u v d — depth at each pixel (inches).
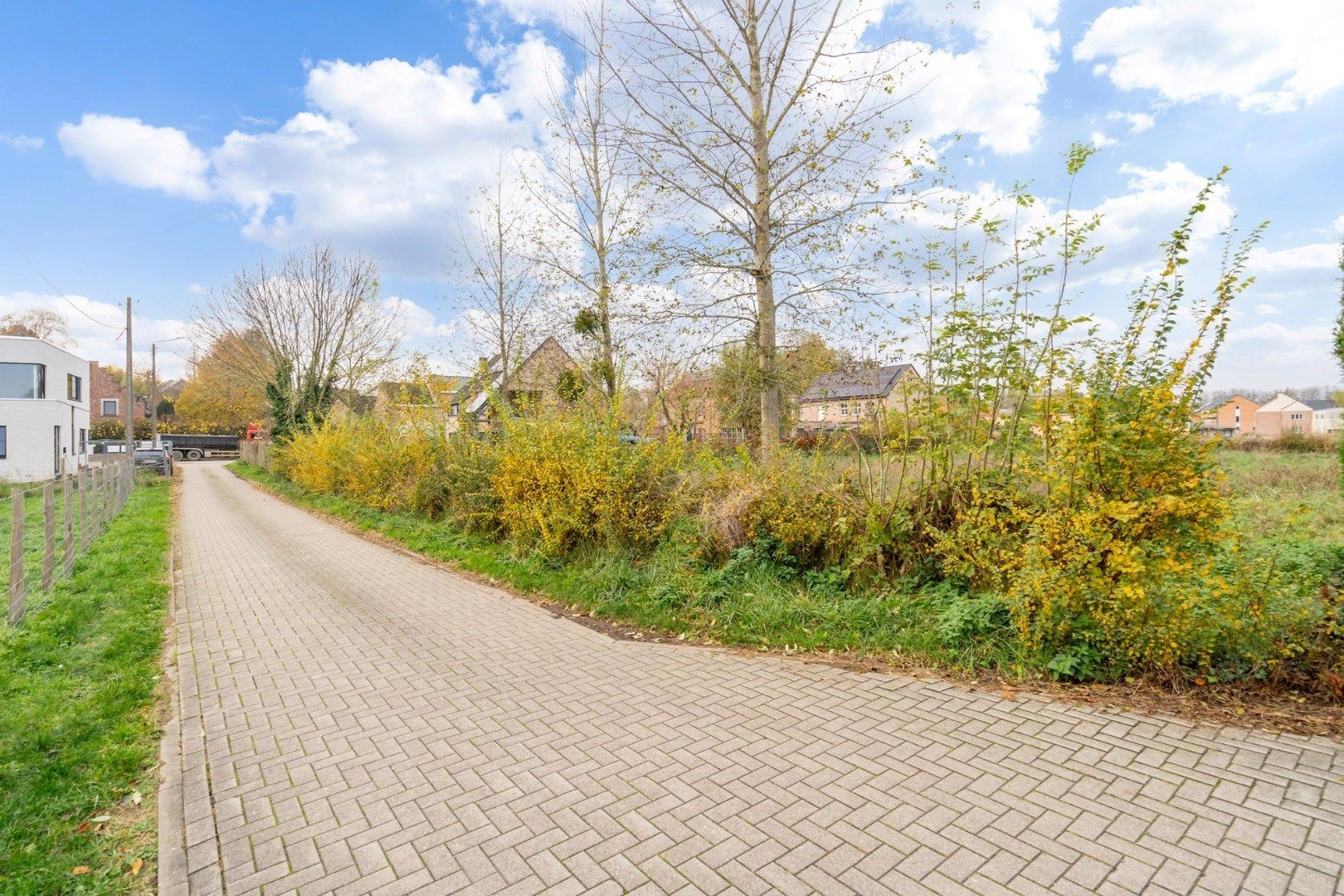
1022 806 118.7
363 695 179.9
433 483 491.2
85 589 299.7
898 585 230.1
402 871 106.0
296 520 600.7
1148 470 166.6
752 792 126.0
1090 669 170.1
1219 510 161.6
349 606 277.0
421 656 211.6
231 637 235.6
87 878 106.6
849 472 259.3
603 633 234.2
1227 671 161.2
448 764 140.6
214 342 1244.5
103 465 601.3
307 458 799.1
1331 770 127.0
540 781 132.7
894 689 173.3
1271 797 118.7
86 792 129.8
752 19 406.0
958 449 229.1
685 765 137.3
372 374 1107.9
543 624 246.5
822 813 118.6
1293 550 183.9
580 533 323.6
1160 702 157.5
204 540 481.1
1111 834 110.3
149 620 256.5
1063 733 145.2
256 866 108.5
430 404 563.2
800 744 144.7
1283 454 783.7
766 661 197.8
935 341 232.4
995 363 224.8
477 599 286.7
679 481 316.8
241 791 131.4
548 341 611.5
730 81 412.2
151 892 103.6
